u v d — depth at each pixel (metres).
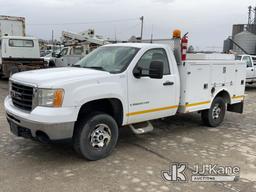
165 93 5.87
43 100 4.41
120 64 5.35
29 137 4.72
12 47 15.35
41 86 4.42
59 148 5.52
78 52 17.78
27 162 4.85
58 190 3.95
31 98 4.59
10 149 5.43
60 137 4.47
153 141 6.16
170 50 6.07
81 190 3.96
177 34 6.16
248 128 7.45
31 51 15.92
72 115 4.49
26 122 4.50
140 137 6.41
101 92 4.82
